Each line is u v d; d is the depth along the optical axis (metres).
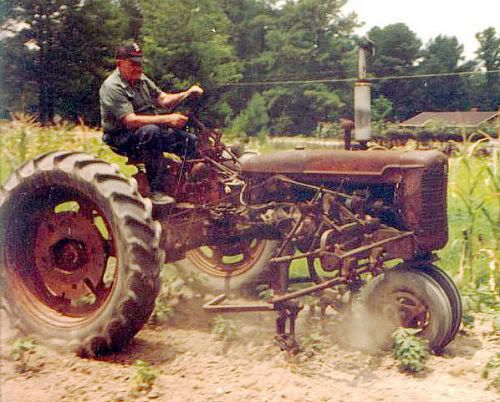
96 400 3.48
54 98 31.84
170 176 4.73
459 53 61.47
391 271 4.51
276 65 62.34
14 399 3.49
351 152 4.58
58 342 4.26
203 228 4.76
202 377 3.85
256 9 64.31
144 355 4.21
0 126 10.90
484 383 3.85
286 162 4.77
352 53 62.12
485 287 5.70
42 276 4.60
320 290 4.51
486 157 7.12
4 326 4.71
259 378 3.83
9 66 27.19
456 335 4.80
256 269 5.68
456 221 7.84
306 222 4.59
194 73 39.81
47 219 4.58
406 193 4.33
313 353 4.22
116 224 4.06
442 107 61.75
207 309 4.38
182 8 38.97
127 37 38.09
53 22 31.00
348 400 3.54
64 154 4.40
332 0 61.97
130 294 4.01
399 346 4.13
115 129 4.65
